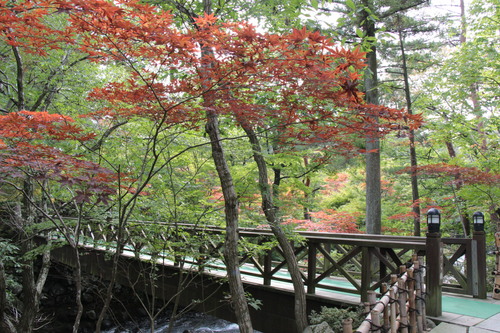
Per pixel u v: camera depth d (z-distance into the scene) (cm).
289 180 632
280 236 495
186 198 596
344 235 591
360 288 467
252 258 592
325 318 420
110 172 313
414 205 1005
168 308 1007
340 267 491
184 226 604
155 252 584
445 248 1045
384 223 1237
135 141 520
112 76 655
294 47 256
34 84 646
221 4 450
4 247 555
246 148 555
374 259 778
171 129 498
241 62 266
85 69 629
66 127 303
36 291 553
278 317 537
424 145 1270
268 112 332
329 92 298
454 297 487
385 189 1368
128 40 263
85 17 240
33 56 596
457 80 984
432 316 395
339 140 365
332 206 1568
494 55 946
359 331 222
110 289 389
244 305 384
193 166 602
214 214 565
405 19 983
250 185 527
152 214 574
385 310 258
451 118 1034
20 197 669
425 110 1052
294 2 449
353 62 260
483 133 1035
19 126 276
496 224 852
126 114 352
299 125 373
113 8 219
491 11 992
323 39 242
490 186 764
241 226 583
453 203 978
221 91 304
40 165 291
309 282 521
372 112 305
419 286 349
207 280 637
